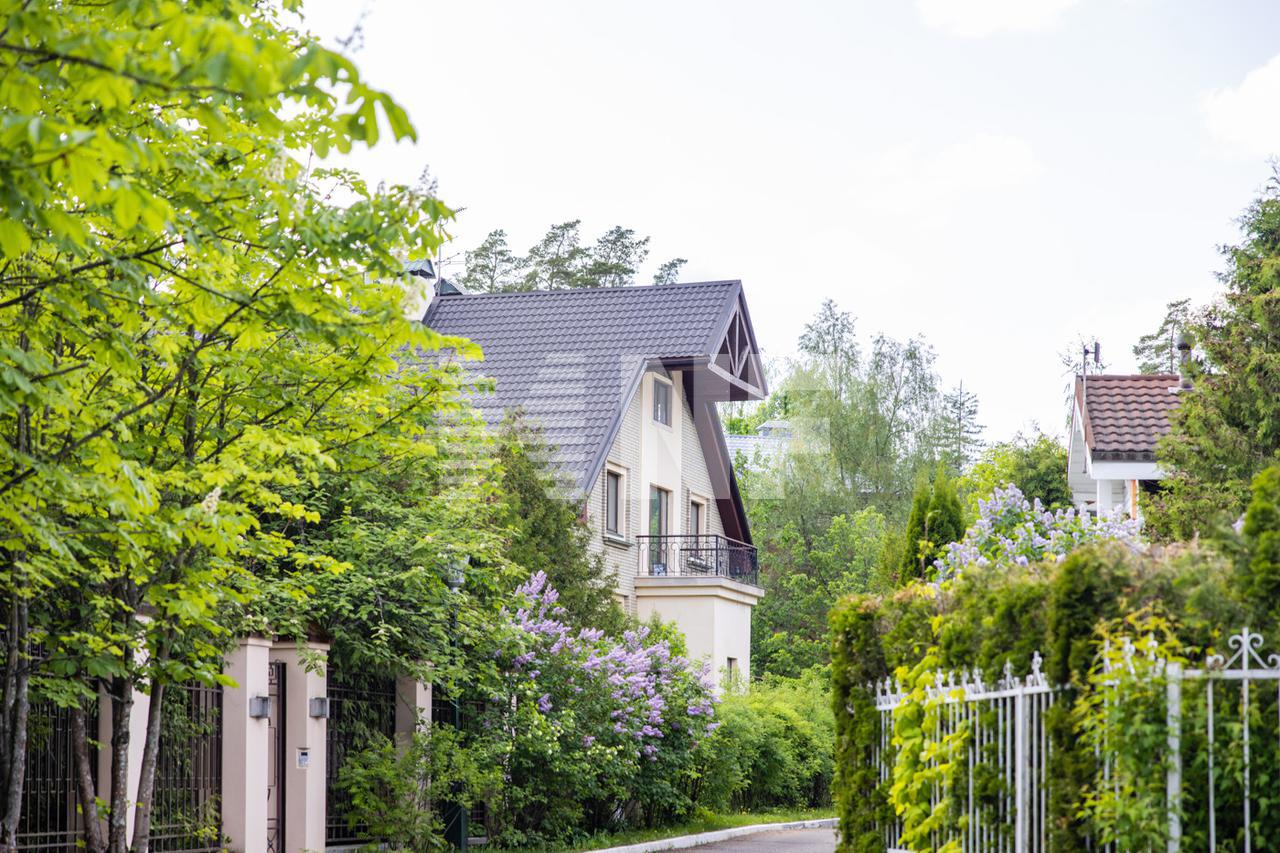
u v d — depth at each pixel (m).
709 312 32.72
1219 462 19.31
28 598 10.17
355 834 17.61
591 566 24.67
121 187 5.44
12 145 5.31
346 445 11.81
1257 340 19.67
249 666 14.96
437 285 35.41
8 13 5.68
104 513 9.88
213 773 14.76
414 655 17.73
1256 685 6.84
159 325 10.08
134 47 5.86
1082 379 27.19
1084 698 7.20
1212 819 6.64
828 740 32.09
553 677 20.66
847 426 53.84
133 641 10.85
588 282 60.62
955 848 8.56
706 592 32.56
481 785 17.95
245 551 11.19
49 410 9.42
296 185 9.28
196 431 11.32
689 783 25.89
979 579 8.88
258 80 5.16
